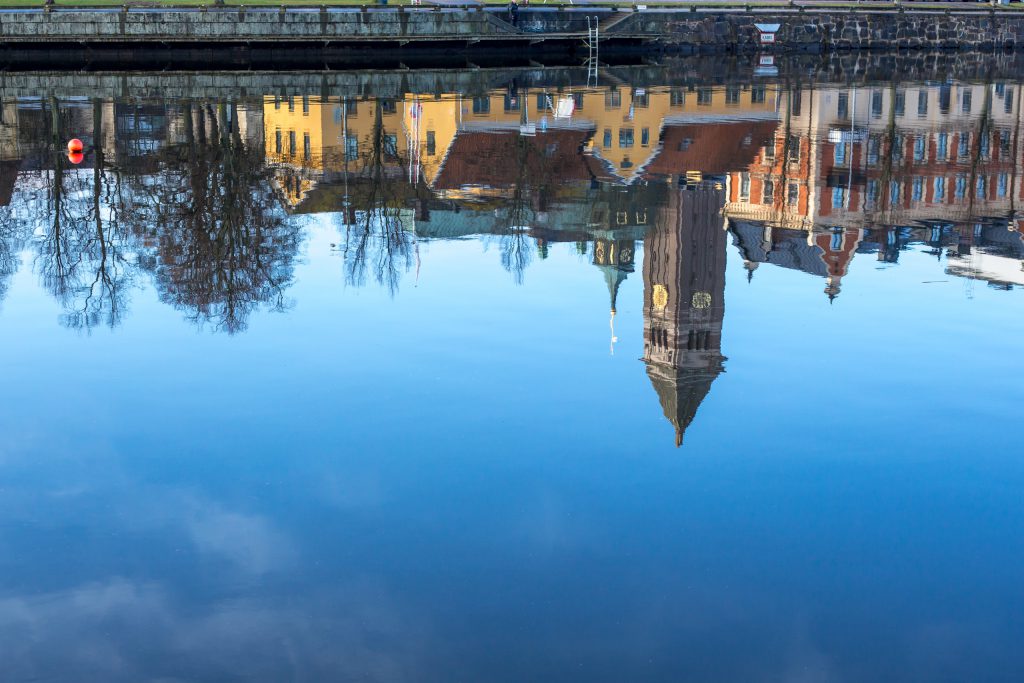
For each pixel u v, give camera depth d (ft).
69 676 47.52
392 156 206.90
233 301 99.91
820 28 414.21
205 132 204.85
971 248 121.80
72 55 318.45
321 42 335.47
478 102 266.98
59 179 162.09
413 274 111.04
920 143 231.91
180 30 322.55
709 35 398.83
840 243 131.75
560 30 371.97
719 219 166.30
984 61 393.70
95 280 108.37
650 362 83.66
